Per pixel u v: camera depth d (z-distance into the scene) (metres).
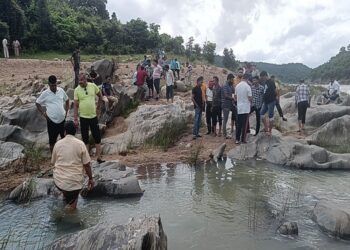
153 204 7.89
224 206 7.79
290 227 6.62
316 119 15.17
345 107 15.63
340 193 8.62
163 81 24.62
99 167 9.69
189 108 16.88
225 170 10.48
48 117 9.94
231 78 13.37
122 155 11.88
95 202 8.03
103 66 20.42
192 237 6.40
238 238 6.38
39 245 6.09
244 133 12.80
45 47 52.91
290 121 15.48
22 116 12.74
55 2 70.62
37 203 7.92
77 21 61.97
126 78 24.61
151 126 13.62
